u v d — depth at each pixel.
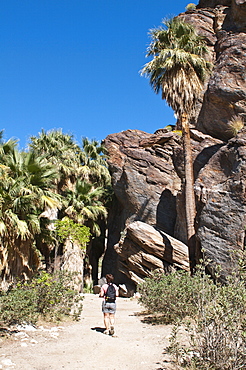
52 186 15.73
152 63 18.50
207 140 22.64
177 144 26.64
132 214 26.22
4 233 12.55
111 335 8.47
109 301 8.77
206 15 28.98
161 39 19.44
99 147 30.67
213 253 14.49
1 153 14.81
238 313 4.80
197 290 6.23
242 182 14.51
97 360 6.10
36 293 10.14
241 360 4.58
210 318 4.84
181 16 29.97
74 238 21.06
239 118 21.50
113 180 29.38
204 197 16.12
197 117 25.47
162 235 19.78
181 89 17.67
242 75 22.00
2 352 6.11
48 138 26.83
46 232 17.16
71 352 6.61
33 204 14.03
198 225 16.50
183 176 23.00
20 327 8.09
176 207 22.73
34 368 5.40
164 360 5.97
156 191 25.53
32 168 14.62
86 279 29.55
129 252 20.69
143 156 26.86
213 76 23.25
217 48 26.53
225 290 5.04
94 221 28.39
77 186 26.52
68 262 23.30
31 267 14.52
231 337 4.72
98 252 34.41
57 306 10.88
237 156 15.31
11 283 12.34
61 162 26.70
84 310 14.35
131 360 6.11
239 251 6.33
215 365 4.67
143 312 12.63
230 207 14.66
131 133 30.84
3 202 13.02
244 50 22.75
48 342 7.27
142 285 12.75
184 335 7.68
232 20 27.06
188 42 18.88
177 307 9.64
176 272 12.53
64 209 26.00
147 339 7.83
